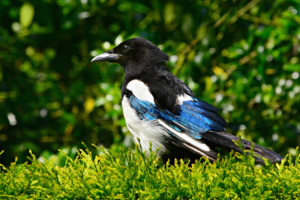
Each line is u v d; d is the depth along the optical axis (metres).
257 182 5.20
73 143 12.46
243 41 11.25
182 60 11.30
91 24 12.60
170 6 11.25
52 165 5.73
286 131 11.57
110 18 12.55
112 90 11.12
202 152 7.16
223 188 5.25
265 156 6.54
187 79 11.05
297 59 11.12
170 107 7.71
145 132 7.76
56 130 12.55
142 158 5.61
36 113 12.48
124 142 11.16
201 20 11.41
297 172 5.30
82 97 12.69
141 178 5.37
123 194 5.24
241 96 11.00
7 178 5.39
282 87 11.04
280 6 11.02
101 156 5.82
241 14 11.13
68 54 12.96
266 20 11.12
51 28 12.27
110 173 5.43
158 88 7.96
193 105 7.70
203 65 11.32
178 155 7.63
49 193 5.29
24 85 12.59
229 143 6.98
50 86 12.56
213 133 7.29
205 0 11.36
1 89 12.37
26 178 5.43
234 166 5.43
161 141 7.65
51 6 11.95
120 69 11.30
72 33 12.70
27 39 12.43
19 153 12.14
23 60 12.44
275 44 10.80
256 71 11.02
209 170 5.49
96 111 12.63
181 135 7.45
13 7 11.96
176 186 5.18
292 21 10.50
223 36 12.04
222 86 11.06
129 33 11.98
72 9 11.78
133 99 8.00
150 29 11.83
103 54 9.09
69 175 5.46
